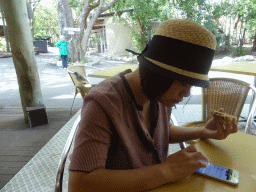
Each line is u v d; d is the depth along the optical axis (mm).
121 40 17156
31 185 2225
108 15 17422
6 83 7828
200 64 666
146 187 707
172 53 659
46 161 2650
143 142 863
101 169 698
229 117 1031
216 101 2244
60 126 3797
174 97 709
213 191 784
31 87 3834
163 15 15625
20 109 4797
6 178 2410
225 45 19219
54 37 40938
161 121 997
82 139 703
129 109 795
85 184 674
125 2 14484
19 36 3570
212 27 15906
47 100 5562
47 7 31281
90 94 774
